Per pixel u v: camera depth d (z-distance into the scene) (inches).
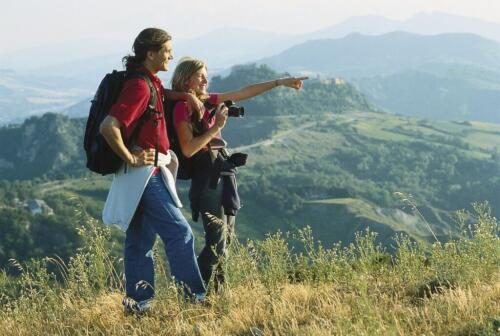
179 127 198.7
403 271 206.8
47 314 195.9
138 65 185.0
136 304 194.2
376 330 137.0
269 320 173.0
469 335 144.7
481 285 191.8
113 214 188.5
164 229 190.7
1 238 6309.1
